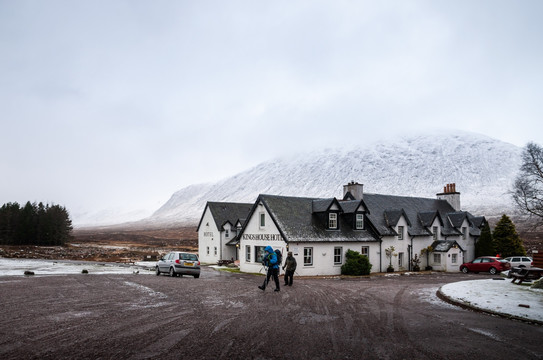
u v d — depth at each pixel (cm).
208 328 1024
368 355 818
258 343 891
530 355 829
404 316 1239
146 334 952
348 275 3350
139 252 7219
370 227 3819
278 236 3269
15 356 769
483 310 1319
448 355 823
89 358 765
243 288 1933
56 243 9056
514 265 3781
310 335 971
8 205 9200
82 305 1342
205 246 5319
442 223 4478
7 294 1597
